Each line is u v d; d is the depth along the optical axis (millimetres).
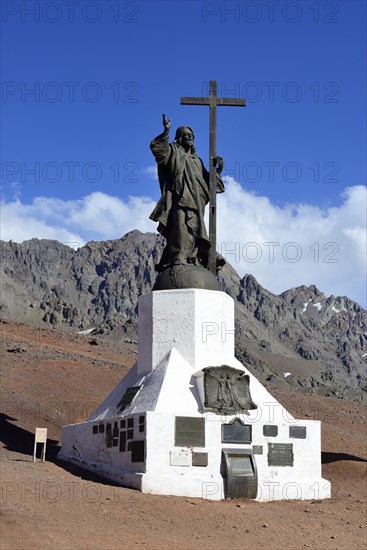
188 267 32781
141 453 28328
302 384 113125
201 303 31969
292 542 23422
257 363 107688
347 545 23844
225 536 23125
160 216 33188
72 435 32969
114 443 29984
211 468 28641
